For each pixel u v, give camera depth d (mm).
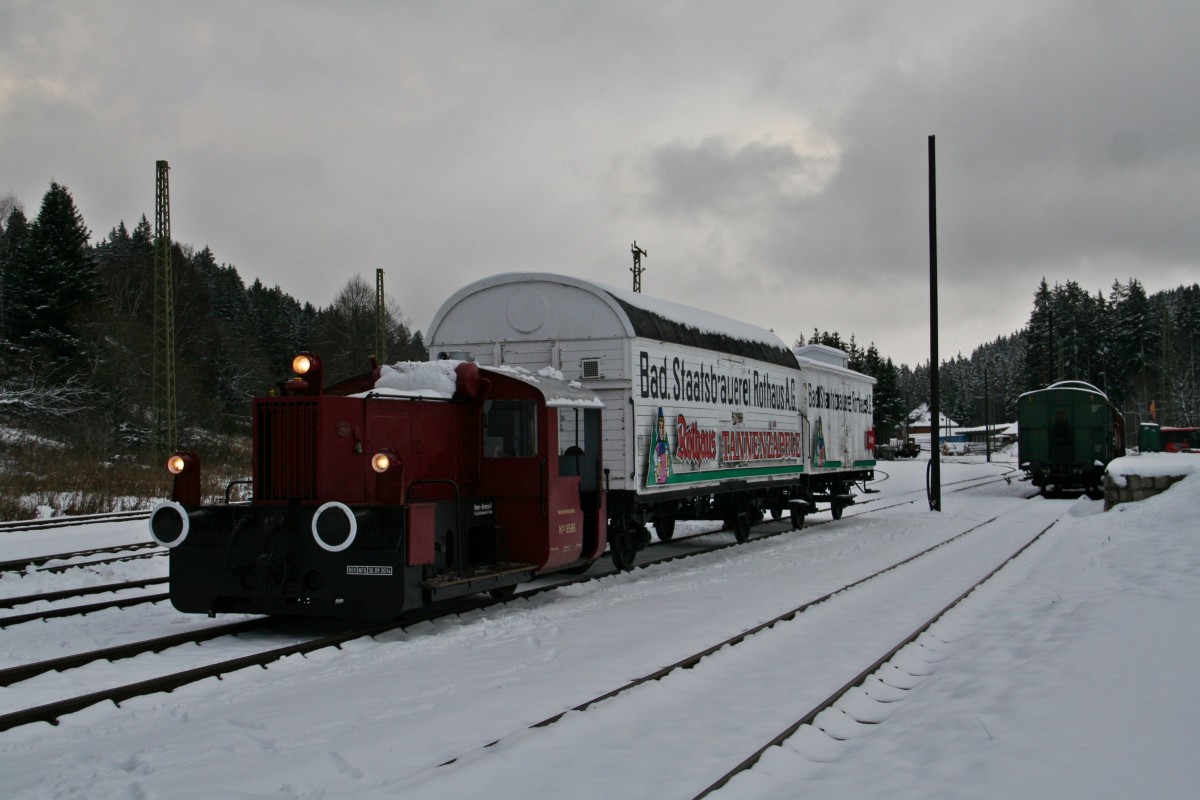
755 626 9734
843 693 7105
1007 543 18750
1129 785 4613
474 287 15445
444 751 5688
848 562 15648
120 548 18078
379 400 10367
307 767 5246
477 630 9898
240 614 10766
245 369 68000
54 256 50875
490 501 11695
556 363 14922
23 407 40938
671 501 16828
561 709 6617
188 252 85500
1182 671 6785
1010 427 118250
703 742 5930
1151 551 14648
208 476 34688
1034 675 7012
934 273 28875
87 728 6391
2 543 19078
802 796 4969
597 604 11539
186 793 4883
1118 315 112375
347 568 9477
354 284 80938
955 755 5301
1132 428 73062
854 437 27047
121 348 49406
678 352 16219
